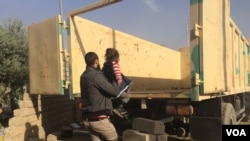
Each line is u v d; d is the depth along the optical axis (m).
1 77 9.83
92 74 4.65
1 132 7.06
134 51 10.06
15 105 10.36
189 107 5.98
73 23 7.52
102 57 8.62
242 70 9.38
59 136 8.45
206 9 5.62
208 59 5.69
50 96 9.27
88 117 4.67
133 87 9.71
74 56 7.48
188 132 6.74
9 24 10.47
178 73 13.32
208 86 5.65
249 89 10.66
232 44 7.62
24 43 10.38
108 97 4.73
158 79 11.54
